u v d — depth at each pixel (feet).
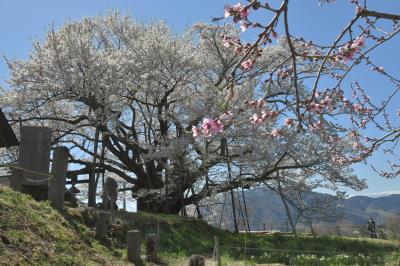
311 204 69.46
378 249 57.16
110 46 84.64
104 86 65.26
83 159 82.12
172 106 77.82
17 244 22.77
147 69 70.44
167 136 69.72
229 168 69.46
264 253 49.16
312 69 64.18
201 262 34.30
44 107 76.38
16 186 35.09
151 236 39.32
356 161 24.80
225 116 13.89
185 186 72.23
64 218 32.42
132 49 73.92
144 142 73.10
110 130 69.31
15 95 67.87
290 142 62.59
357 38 13.01
